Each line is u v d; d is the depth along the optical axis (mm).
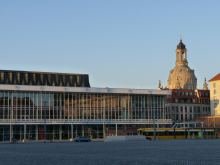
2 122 149125
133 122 168875
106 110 165375
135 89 170125
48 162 43156
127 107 168750
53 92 157625
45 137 154875
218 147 77250
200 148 73188
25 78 175750
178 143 104875
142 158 47938
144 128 157750
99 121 163750
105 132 164125
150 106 172750
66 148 80812
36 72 178750
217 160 43594
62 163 41594
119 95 168125
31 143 128000
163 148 74625
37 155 56594
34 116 154125
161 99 175000
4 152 66438
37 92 155250
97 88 164375
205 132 167250
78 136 154750
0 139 148875
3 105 150125
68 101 159750
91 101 163500
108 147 83125
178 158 47188
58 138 156875
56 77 181875
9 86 150750
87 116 162250
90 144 107500
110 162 42250
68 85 182500
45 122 154250
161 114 174375
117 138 146625
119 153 59344
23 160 46562
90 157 50719
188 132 162625
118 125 166625
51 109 156875
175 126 179125
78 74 186625
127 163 40781
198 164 38906
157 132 155500
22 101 152875
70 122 159125
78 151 67375
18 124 151250
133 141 133625
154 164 39344
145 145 92250
